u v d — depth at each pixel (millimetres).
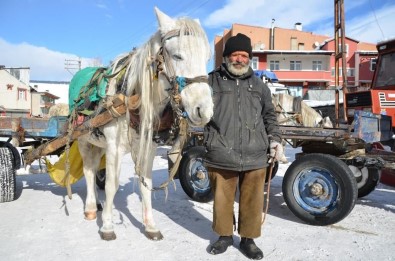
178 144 3639
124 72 3686
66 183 4582
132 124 3455
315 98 22125
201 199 5246
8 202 5191
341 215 3973
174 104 2936
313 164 4176
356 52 42906
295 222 4375
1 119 5473
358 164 4535
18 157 5316
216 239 3775
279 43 46125
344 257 3332
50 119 5340
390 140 5527
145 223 3854
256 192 3316
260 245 3611
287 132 4562
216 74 3434
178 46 2887
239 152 3230
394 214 4719
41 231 3996
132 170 8328
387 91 6465
